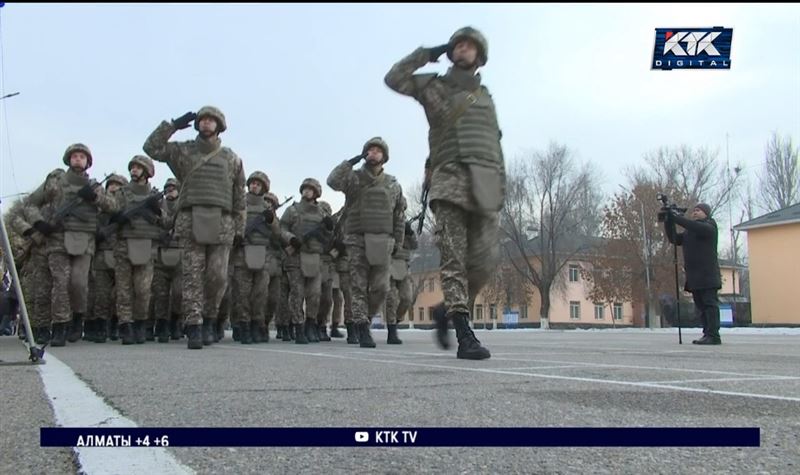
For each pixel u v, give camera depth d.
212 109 7.86
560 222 46.03
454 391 3.24
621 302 47.50
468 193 5.09
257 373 4.19
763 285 36.28
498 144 5.32
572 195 46.38
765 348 8.12
